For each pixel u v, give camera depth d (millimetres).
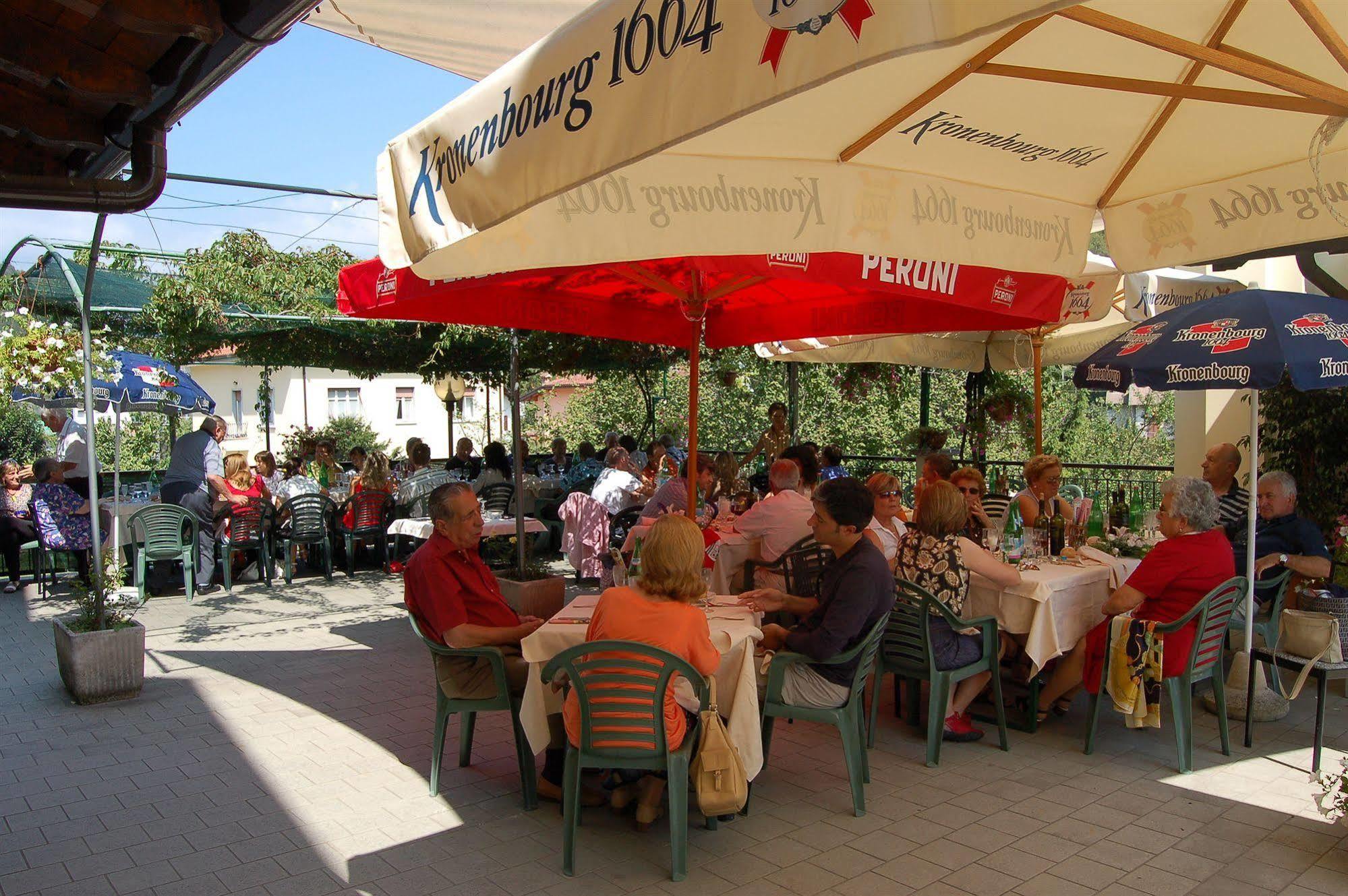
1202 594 4434
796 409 12867
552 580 6797
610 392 20750
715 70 1753
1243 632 5203
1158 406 15742
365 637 7480
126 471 13883
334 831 3922
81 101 3004
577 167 2029
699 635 3494
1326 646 4461
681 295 5027
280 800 4258
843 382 12766
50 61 2621
